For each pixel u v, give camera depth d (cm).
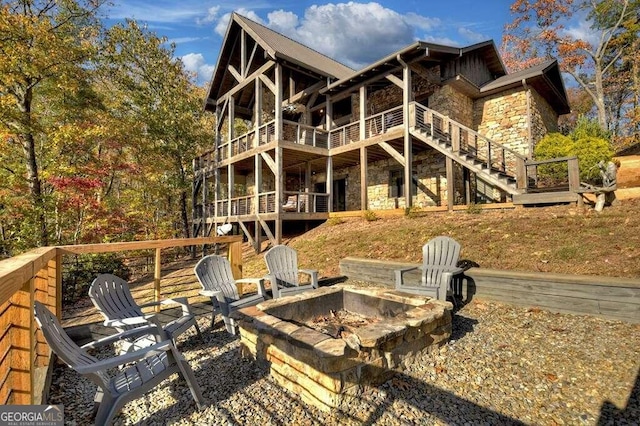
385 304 347
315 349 221
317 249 806
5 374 197
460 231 640
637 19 1669
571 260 448
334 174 1487
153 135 1538
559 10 1730
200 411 229
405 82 954
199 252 1548
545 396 229
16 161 1066
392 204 1244
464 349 305
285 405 235
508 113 1069
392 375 258
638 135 1622
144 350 214
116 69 1523
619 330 325
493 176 795
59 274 347
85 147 1127
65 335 219
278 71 1073
